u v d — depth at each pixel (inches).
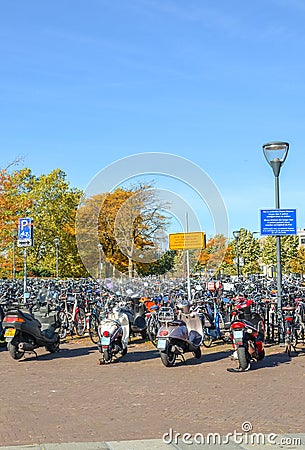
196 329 445.1
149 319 512.4
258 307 509.7
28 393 327.9
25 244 603.2
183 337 414.0
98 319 539.8
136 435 241.4
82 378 371.2
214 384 346.0
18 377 377.4
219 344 514.0
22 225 605.3
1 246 981.2
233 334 393.4
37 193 1673.2
